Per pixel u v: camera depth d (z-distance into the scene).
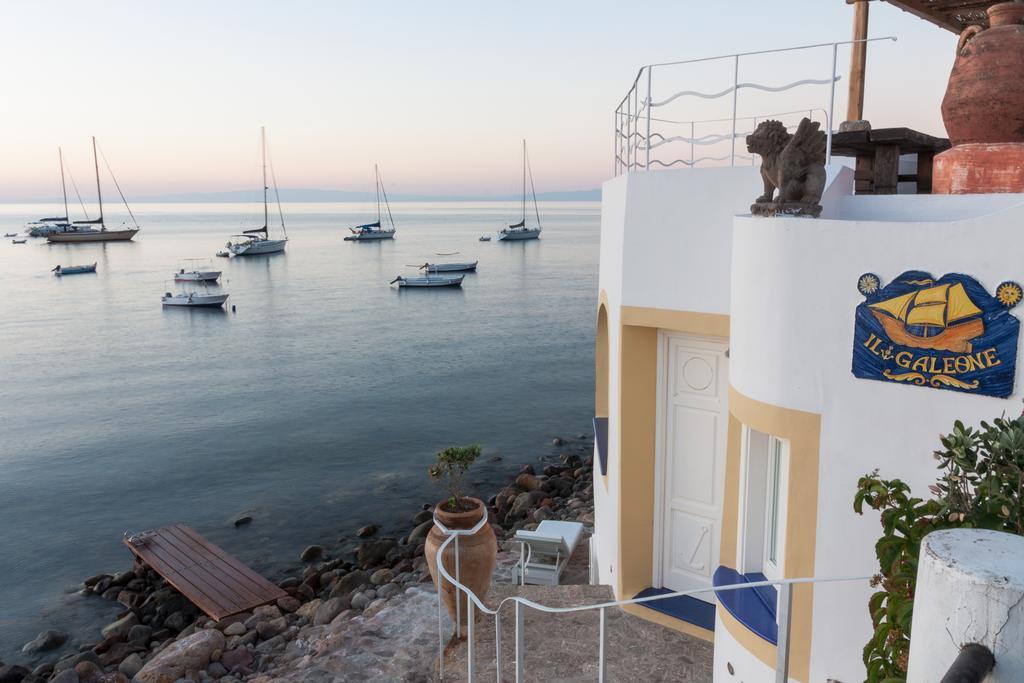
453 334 56.22
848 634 5.56
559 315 64.94
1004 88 6.64
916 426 5.14
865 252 5.24
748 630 6.13
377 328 59.12
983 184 6.84
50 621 17.27
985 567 1.94
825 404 5.53
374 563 18.95
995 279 4.74
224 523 23.03
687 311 7.81
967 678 1.78
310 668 8.83
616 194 8.99
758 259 5.84
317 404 37.28
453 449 8.78
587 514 18.48
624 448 8.62
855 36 9.43
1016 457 3.54
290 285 87.62
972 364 4.87
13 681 14.53
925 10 9.50
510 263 114.25
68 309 70.00
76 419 35.41
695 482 8.46
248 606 15.35
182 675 11.15
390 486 25.70
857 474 5.43
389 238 173.88
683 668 7.54
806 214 5.86
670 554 8.77
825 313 5.46
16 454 30.45
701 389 8.27
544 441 30.67
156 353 50.66
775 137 5.95
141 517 23.84
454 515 8.41
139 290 83.50
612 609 8.73
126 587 18.42
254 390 40.44
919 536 3.86
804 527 5.71
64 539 22.31
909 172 10.01
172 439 32.09
